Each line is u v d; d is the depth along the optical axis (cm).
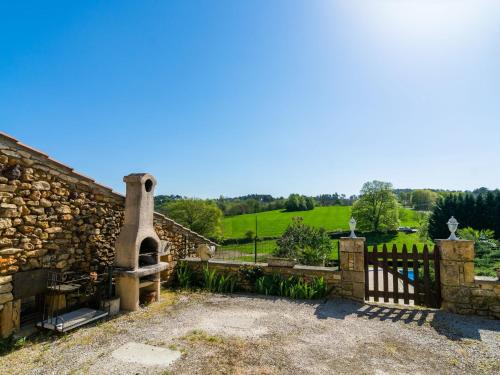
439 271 667
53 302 586
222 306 687
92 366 411
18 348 470
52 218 593
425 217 3556
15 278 517
